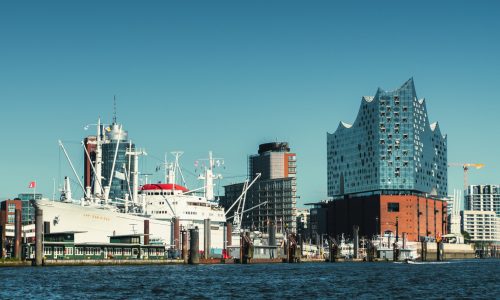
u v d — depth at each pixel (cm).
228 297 14675
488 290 16825
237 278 19775
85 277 19112
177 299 14275
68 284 16962
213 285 17288
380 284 18300
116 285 16850
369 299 14575
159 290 15838
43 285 16662
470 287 17662
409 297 15012
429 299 14675
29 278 18550
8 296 14488
